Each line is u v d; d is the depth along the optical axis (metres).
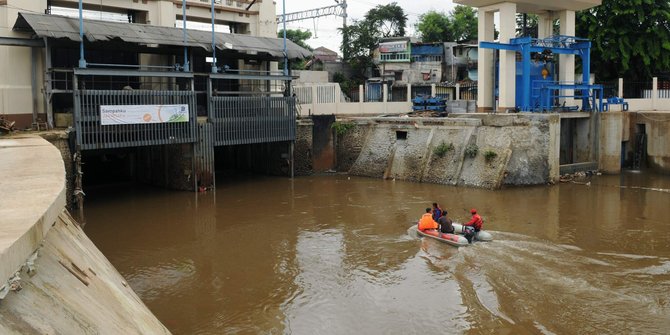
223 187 30.84
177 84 32.16
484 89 36.47
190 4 33.53
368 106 38.59
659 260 17.14
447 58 54.00
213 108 29.03
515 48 32.75
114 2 30.31
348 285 15.53
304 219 23.42
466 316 13.25
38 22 24.38
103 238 20.67
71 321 6.36
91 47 28.78
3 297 5.30
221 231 21.59
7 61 25.62
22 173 11.00
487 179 29.22
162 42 27.47
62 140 23.31
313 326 12.95
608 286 14.85
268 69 37.22
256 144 35.56
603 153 34.12
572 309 13.42
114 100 24.95
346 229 21.64
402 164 32.84
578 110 34.75
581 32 43.09
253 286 15.60
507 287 14.87
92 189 30.25
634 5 40.09
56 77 28.62
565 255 17.61
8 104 25.70
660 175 33.34
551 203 25.73
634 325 12.47
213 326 13.02
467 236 19.02
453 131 30.98
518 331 12.39
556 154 30.55
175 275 16.59
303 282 15.85
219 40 30.77
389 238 20.14
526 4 34.94
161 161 30.41
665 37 40.69
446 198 27.09
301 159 34.78
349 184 31.66
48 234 8.49
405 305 14.02
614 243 19.08
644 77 43.81
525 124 29.53
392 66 54.19
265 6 37.16
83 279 8.11
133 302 9.85
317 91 38.00
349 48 57.44
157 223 22.86
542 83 33.84
